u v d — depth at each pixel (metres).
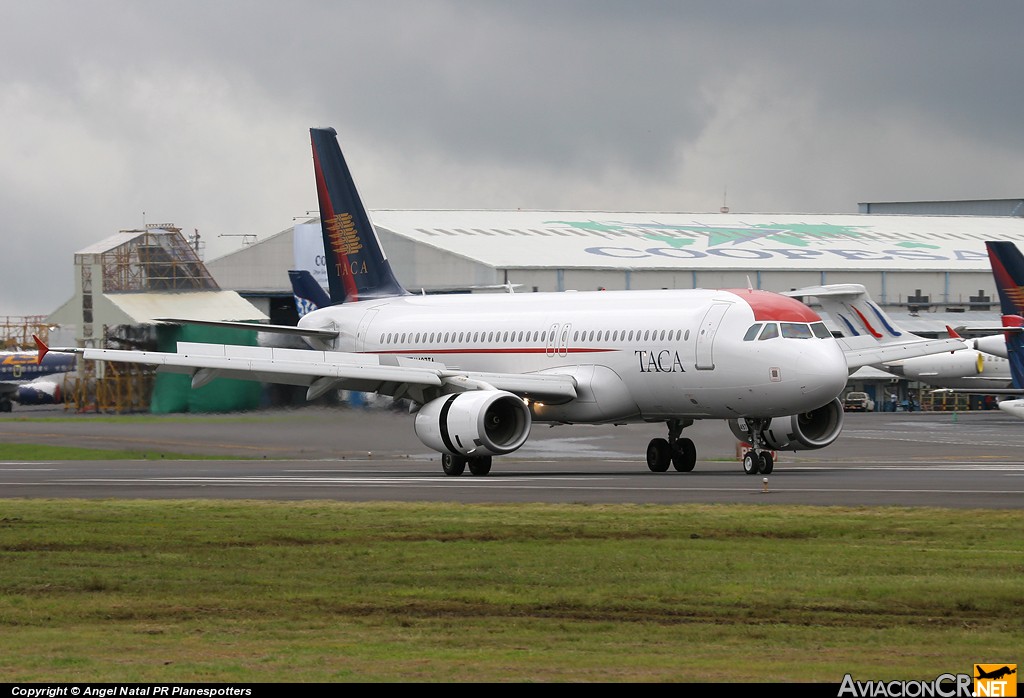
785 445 151.75
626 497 113.62
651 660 52.62
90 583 71.50
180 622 61.34
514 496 115.81
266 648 55.19
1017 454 196.38
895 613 62.28
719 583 69.69
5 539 89.38
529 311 167.62
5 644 56.66
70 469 169.75
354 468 167.50
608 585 69.31
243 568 76.12
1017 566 74.19
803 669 51.03
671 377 148.12
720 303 147.12
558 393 153.75
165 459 197.75
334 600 66.19
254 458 197.75
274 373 155.88
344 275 197.50
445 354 174.62
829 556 78.38
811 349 139.88
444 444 146.25
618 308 157.12
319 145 197.25
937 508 101.00
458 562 77.12
